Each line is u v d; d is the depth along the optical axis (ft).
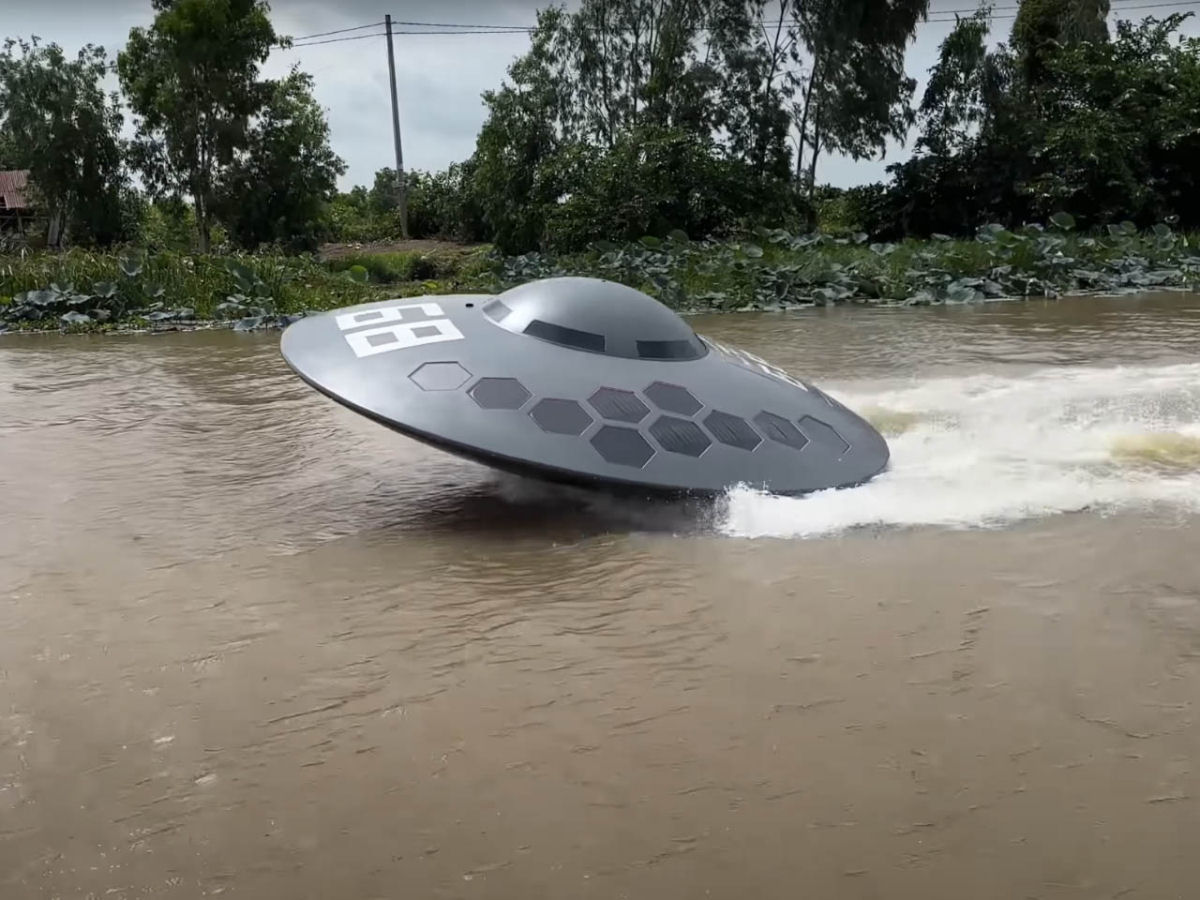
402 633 12.44
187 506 17.85
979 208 95.76
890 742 9.87
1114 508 16.66
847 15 89.15
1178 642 11.86
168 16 95.81
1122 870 8.07
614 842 8.45
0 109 105.91
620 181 83.87
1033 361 31.71
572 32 94.38
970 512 16.52
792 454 17.70
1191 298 51.80
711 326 43.80
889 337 38.55
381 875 8.07
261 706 10.69
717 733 10.05
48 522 16.96
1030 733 10.00
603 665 11.51
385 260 89.04
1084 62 90.84
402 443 22.16
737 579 13.96
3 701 10.85
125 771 9.54
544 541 15.72
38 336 43.16
